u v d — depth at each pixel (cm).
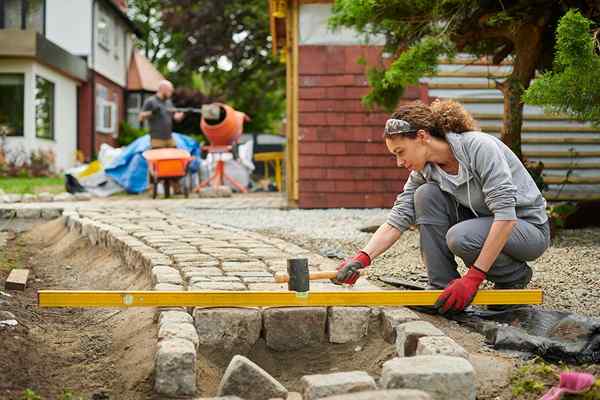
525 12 645
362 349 355
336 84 1036
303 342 357
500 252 359
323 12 1030
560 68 495
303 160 1041
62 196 1146
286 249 562
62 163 2102
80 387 311
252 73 2661
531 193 362
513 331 333
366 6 689
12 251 686
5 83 1895
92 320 422
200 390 306
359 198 1045
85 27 2244
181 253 515
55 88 2042
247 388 287
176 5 2586
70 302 328
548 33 684
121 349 356
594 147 1038
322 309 357
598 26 591
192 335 317
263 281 418
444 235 375
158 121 1241
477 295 345
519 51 672
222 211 948
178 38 2683
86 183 1316
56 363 337
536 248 361
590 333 328
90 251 640
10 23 2214
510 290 348
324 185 1042
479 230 355
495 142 360
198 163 1470
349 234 715
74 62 2097
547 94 475
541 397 280
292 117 1092
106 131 2422
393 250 605
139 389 304
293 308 355
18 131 1908
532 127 1038
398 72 662
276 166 1535
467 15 679
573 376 278
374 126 1041
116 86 2630
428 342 303
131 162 1327
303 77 1035
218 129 1266
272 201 1119
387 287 447
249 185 1573
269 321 352
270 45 2569
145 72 2866
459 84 1059
